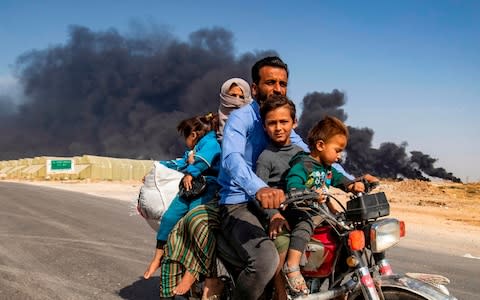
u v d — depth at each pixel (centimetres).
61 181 6062
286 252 347
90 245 926
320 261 343
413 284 322
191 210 412
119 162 7025
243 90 455
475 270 780
